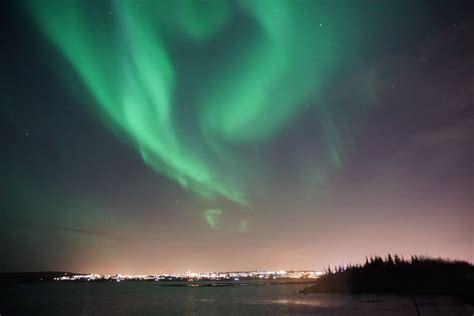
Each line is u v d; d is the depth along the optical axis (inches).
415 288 3683.6
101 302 3821.4
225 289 6579.7
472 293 2982.3
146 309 2952.8
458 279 3602.4
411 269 4183.1
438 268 4013.3
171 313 2588.6
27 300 4237.2
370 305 2679.6
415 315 2046.0
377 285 4067.4
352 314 2193.7
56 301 4045.3
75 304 3570.4
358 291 4082.2
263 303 3211.1
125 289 7544.3
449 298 3046.3
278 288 6633.9
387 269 4370.1
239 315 2343.8
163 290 6697.8
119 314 2628.0
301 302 3152.1
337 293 4222.4
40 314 2704.2
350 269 4835.1
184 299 4067.4
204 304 3304.6
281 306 2849.4
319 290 4579.2
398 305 2613.2
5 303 3754.9
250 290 5994.1
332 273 5012.3
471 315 2021.4
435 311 2201.0
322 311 2406.5
